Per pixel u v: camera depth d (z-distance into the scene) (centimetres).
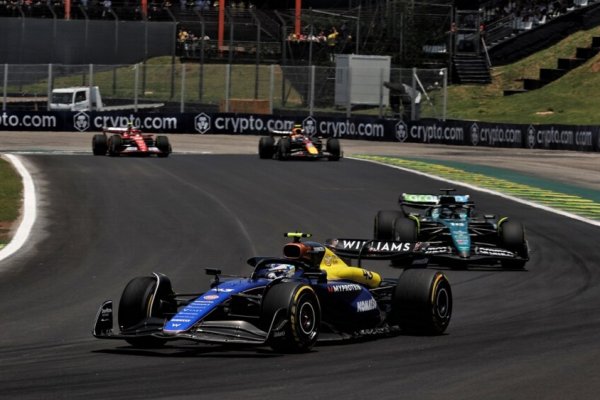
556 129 17575
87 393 3056
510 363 3600
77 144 17425
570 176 13112
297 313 3694
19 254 6656
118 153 14162
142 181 11000
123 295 3891
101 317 3762
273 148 14288
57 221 8162
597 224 8619
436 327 4209
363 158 15025
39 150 15950
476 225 6944
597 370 3478
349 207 9244
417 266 4500
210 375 3334
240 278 4062
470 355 3759
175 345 3953
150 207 9012
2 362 3650
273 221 8288
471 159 15412
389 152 16700
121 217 8406
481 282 5978
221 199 9606
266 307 3684
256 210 8900
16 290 5459
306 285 3756
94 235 7525
